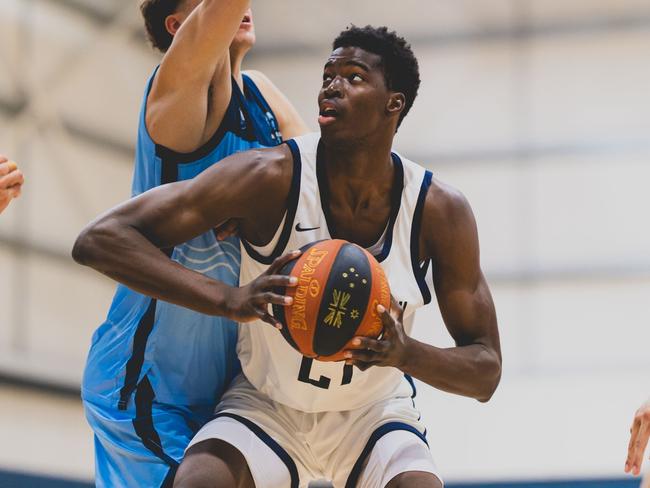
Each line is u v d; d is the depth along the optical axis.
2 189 5.44
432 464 5.35
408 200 5.22
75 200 18.12
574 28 20.33
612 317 19.39
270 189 5.16
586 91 20.19
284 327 4.80
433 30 20.73
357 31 5.18
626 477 13.34
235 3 5.38
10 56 17.41
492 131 20.39
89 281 18.22
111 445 5.71
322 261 4.76
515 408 18.75
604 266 19.59
